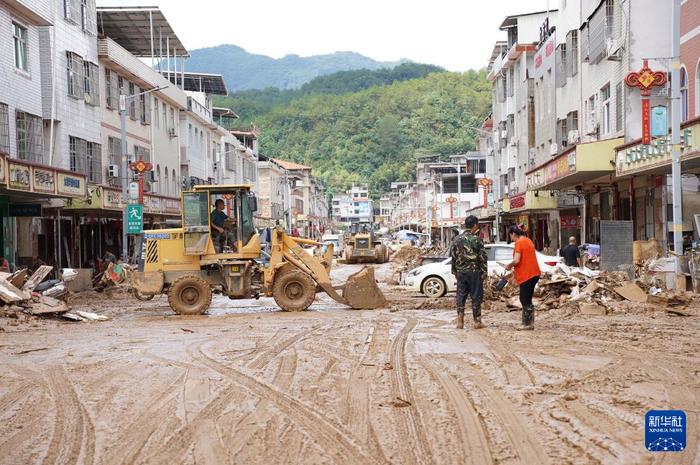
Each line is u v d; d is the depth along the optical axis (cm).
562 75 3825
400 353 1107
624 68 2656
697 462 560
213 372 978
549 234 4922
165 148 4978
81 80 3403
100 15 4578
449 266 2353
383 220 17062
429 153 15225
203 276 1962
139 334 1454
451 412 729
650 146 2191
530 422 685
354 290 1948
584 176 2973
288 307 1909
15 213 2759
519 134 5200
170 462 593
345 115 18962
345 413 735
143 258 2016
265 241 2838
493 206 5744
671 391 791
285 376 937
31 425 726
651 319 1467
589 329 1322
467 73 17725
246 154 7956
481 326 1386
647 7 2552
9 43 2717
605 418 691
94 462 599
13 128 2730
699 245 1977
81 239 3769
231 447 629
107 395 853
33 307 1775
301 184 12950
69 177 2733
